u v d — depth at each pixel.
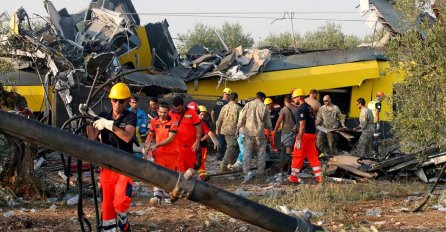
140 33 23.78
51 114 19.94
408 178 13.76
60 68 19.42
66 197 11.11
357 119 24.17
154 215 9.57
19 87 20.08
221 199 3.99
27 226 8.68
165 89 21.23
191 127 11.27
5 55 15.16
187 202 10.88
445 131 9.37
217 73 22.84
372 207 10.36
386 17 17.38
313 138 13.48
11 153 10.84
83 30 22.89
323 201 10.65
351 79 23.86
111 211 7.34
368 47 24.23
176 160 10.84
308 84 23.70
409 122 9.39
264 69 23.66
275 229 4.13
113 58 19.02
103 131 7.33
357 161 14.64
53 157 16.62
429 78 9.25
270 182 14.26
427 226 8.70
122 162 3.86
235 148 17.23
